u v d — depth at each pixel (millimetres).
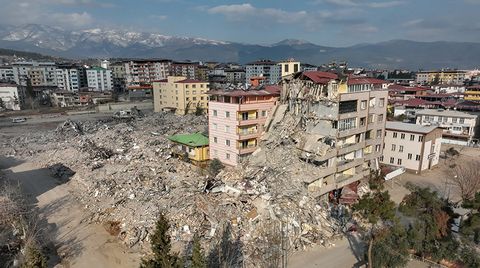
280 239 39312
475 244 38531
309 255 38188
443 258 35750
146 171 60594
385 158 73000
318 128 54625
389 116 109250
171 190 50031
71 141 90688
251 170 53219
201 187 49281
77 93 186625
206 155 70375
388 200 36406
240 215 41812
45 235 42094
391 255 33531
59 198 54906
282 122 59875
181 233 39875
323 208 47219
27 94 176625
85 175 62094
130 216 44500
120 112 143750
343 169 53938
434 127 71312
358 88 56562
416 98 135125
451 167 72938
